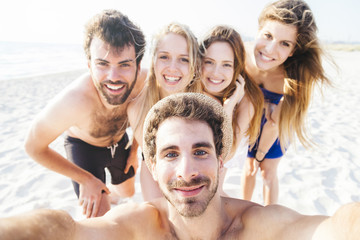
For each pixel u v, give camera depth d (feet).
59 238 1.19
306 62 3.30
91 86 2.96
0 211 3.37
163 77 2.76
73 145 3.36
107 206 3.05
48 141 2.85
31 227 1.10
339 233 1.13
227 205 1.85
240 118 3.08
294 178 4.13
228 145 1.83
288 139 3.48
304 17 2.97
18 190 3.84
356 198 3.58
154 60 2.78
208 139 1.58
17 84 10.98
